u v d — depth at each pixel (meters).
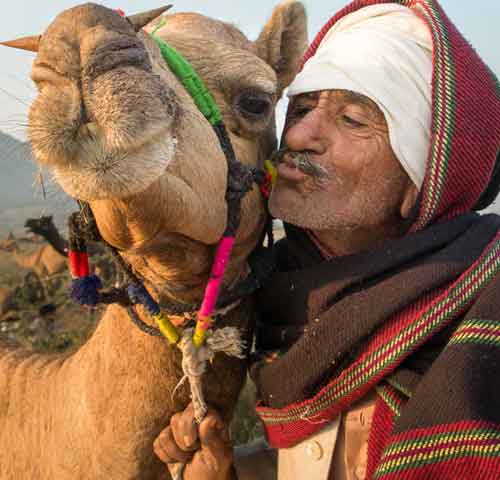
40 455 2.80
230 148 2.04
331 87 2.16
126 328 2.35
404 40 2.22
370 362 2.04
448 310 2.00
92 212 1.84
